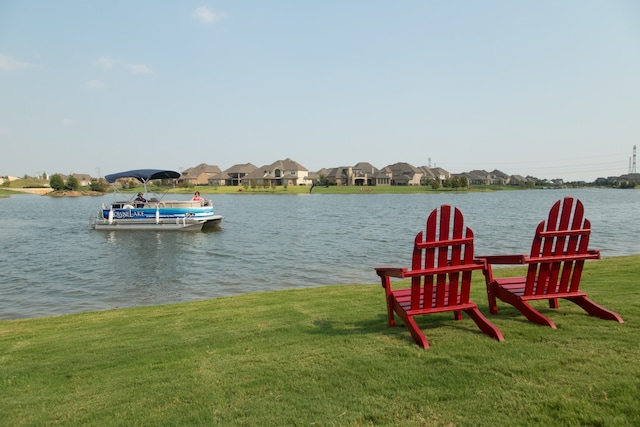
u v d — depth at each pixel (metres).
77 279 17.17
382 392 4.07
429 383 4.18
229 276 17.16
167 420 3.83
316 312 8.08
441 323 6.19
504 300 6.28
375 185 153.25
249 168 161.12
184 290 14.80
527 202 79.25
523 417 3.46
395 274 5.56
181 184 141.25
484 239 26.97
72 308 12.69
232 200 91.69
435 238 5.44
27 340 7.59
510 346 4.99
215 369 5.04
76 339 7.32
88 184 156.50
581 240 5.88
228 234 32.69
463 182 136.50
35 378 5.25
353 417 3.65
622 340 4.98
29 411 4.24
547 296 5.95
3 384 5.07
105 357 5.96
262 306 9.38
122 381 4.89
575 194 122.12
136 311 10.12
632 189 184.50
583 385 3.89
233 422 3.70
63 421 3.97
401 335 5.76
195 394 4.34
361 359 4.93
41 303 13.41
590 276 10.57
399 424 3.49
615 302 6.76
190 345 6.22
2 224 42.47
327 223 40.16
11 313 12.27
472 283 10.90
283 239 29.00
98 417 4.00
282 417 3.73
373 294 10.13
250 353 5.57
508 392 3.87
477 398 3.82
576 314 6.15
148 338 6.96
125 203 37.12
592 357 4.51
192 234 33.12
